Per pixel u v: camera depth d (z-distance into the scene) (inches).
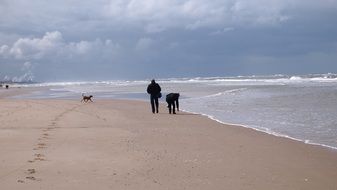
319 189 323.6
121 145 501.7
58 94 2107.5
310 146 502.6
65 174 357.1
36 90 2815.0
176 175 359.9
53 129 639.1
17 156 425.4
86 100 1317.7
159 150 471.8
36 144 498.6
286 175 364.2
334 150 477.4
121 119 804.0
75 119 783.1
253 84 2878.9
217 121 774.5
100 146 492.4
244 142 532.7
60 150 462.9
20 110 959.6
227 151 470.3
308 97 1299.2
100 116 850.1
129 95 1859.0
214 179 348.8
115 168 380.5
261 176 359.9
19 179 338.0
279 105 1053.2
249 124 722.2
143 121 774.5
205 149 481.7
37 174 355.3
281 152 466.0
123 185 327.0
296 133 607.2
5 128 645.3
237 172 372.8
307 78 4197.8
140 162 406.9
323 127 658.2
